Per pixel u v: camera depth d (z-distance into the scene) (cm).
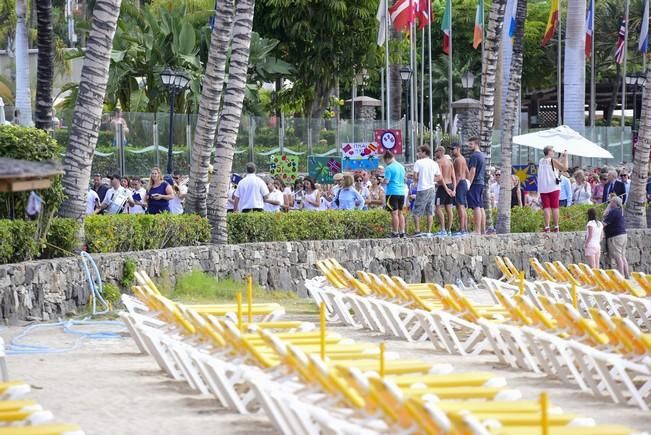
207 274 5222
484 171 6378
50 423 2044
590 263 6103
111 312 4272
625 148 12231
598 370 2873
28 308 4003
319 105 12081
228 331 2652
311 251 5700
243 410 2617
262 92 13725
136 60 10131
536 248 6588
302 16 11606
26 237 4194
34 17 13912
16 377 3070
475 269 6266
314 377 2212
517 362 3350
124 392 2875
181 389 2923
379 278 4216
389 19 10469
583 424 2012
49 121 4891
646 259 7319
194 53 10256
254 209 6038
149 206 5584
